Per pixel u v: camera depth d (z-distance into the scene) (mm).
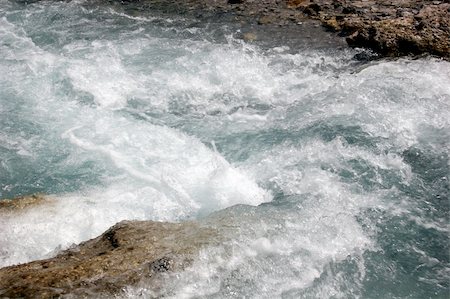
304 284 5922
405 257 6492
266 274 5906
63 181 8227
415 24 11688
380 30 11617
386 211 7215
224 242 6117
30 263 5824
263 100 10141
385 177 7863
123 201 7656
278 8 13969
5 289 5242
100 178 8227
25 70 11180
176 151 8836
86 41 12477
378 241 6707
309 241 6465
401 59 10828
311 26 12820
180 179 8133
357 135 8727
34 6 14477
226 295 5590
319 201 7340
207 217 6809
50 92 10484
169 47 12109
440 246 6664
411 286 6109
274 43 12164
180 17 13758
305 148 8633
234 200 7691
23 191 8109
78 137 9195
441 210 7246
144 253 5816
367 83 10039
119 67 11250
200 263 5770
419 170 7969
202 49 11945
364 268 6281
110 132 9320
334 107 9523
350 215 7070
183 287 5523
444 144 8414
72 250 6137
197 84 10672
